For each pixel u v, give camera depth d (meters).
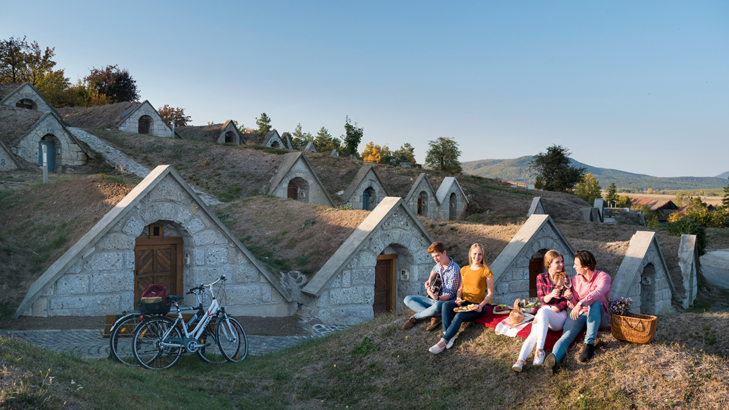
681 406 5.18
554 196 53.97
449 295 7.97
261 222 21.27
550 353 6.31
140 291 13.48
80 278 11.84
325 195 34.56
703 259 42.09
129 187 15.77
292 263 17.25
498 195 50.97
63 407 4.57
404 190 43.72
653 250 19.50
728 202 104.12
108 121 45.91
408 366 7.59
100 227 12.38
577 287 6.61
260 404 7.14
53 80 66.62
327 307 14.57
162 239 13.80
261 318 14.13
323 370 8.12
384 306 16.72
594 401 5.64
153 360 8.41
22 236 14.53
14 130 30.08
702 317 7.19
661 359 5.89
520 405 6.07
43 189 17.59
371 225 15.45
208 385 7.55
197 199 13.57
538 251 17.28
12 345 5.73
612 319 6.45
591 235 30.84
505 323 7.41
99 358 8.30
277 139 63.28
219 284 13.91
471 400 6.46
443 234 20.33
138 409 5.39
